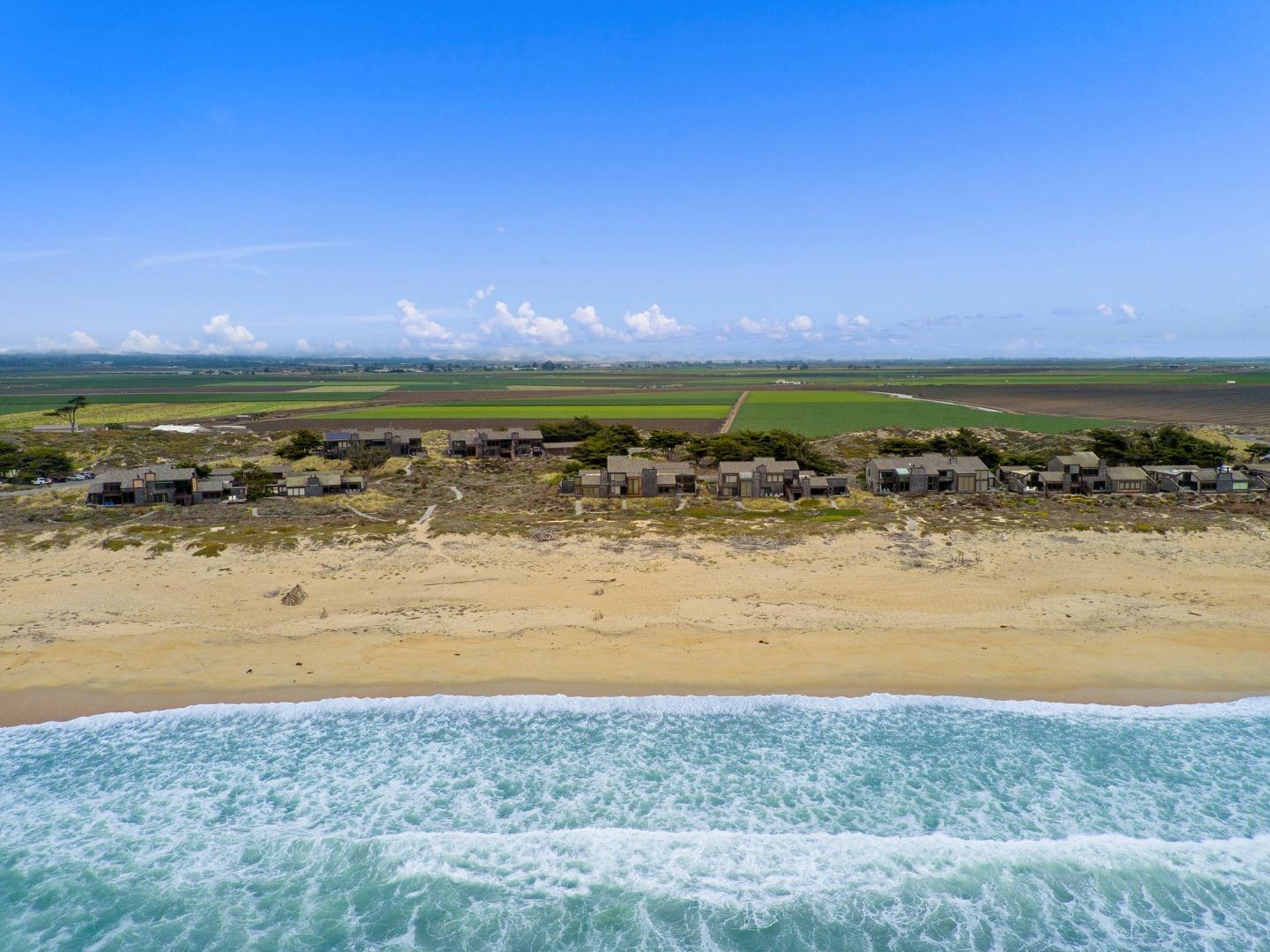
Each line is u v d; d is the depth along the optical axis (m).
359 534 70.69
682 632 51.16
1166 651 48.34
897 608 54.56
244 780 38.03
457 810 36.06
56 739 40.69
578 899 31.27
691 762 39.16
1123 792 36.75
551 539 70.19
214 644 49.44
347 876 32.47
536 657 48.25
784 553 66.44
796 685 45.28
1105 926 29.77
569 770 38.62
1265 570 61.16
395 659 47.94
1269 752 39.41
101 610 54.25
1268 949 28.67
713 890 31.58
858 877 32.12
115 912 30.70
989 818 35.25
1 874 32.44
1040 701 43.66
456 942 29.38
